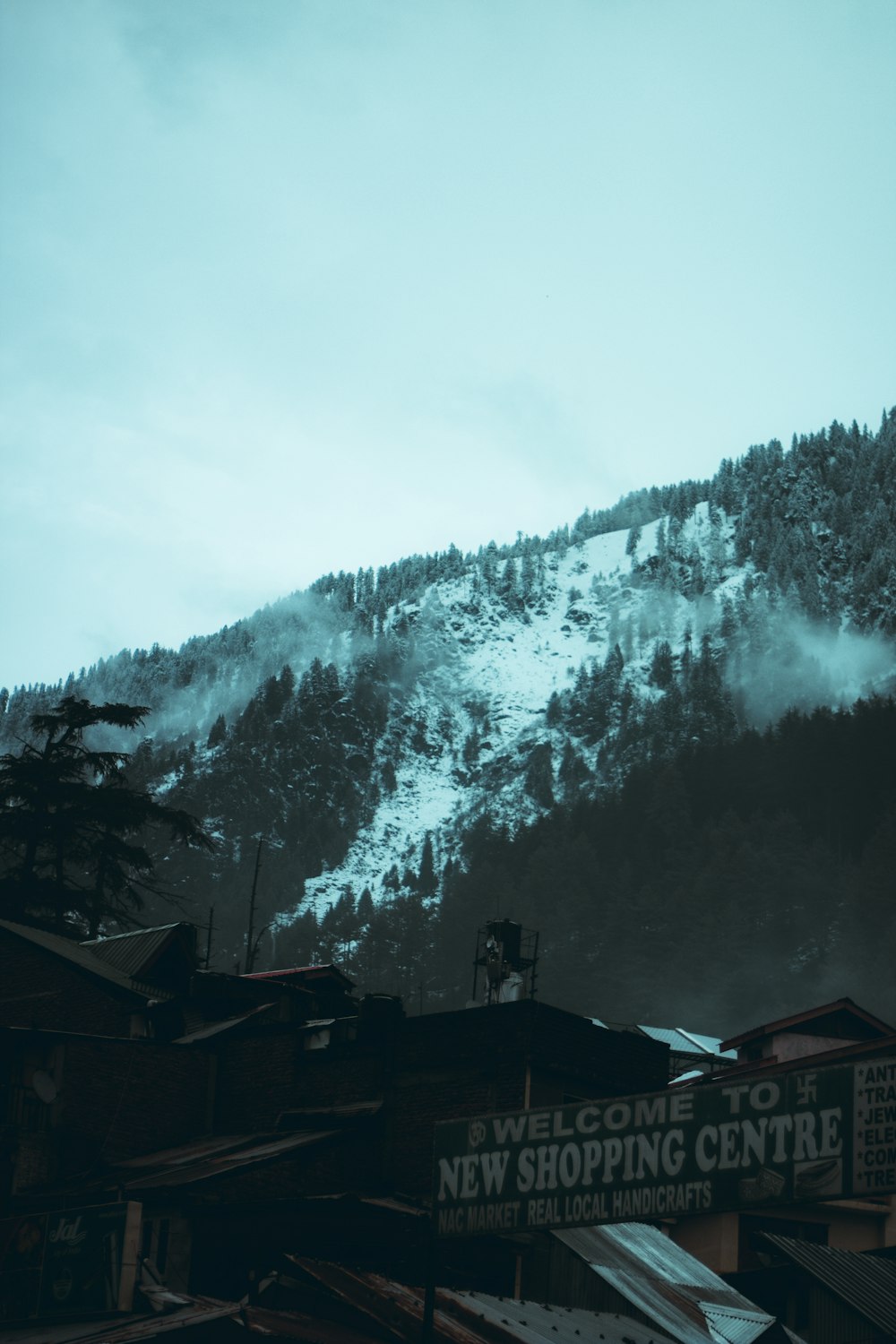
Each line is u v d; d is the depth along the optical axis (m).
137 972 41.47
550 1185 18.20
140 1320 22.86
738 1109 16.97
